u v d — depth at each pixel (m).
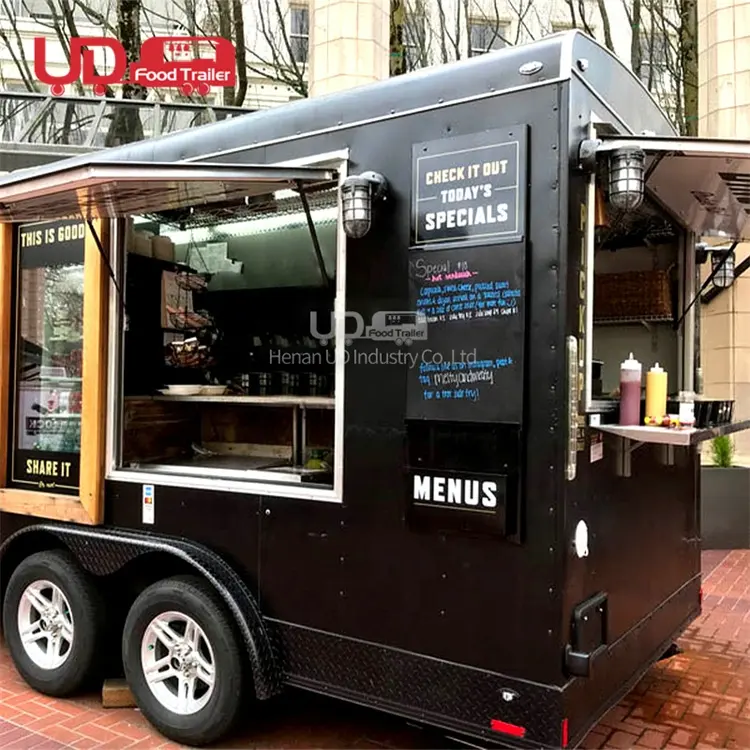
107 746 3.01
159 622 3.13
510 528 2.32
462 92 2.49
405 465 2.55
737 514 6.50
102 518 3.43
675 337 3.76
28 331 3.81
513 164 2.35
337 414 2.74
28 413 3.78
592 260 2.38
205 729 2.93
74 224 3.59
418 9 12.27
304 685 2.79
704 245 4.05
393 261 2.61
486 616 2.38
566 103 2.29
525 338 2.32
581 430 2.35
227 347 4.32
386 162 2.64
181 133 3.27
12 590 3.64
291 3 13.84
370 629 2.64
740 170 2.71
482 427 2.38
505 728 2.33
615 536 2.67
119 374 3.49
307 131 2.86
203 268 4.37
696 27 9.03
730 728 3.21
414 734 3.12
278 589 2.88
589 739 3.10
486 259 2.40
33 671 3.54
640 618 2.93
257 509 2.94
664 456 3.25
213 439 4.02
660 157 2.46
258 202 3.48
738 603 5.02
